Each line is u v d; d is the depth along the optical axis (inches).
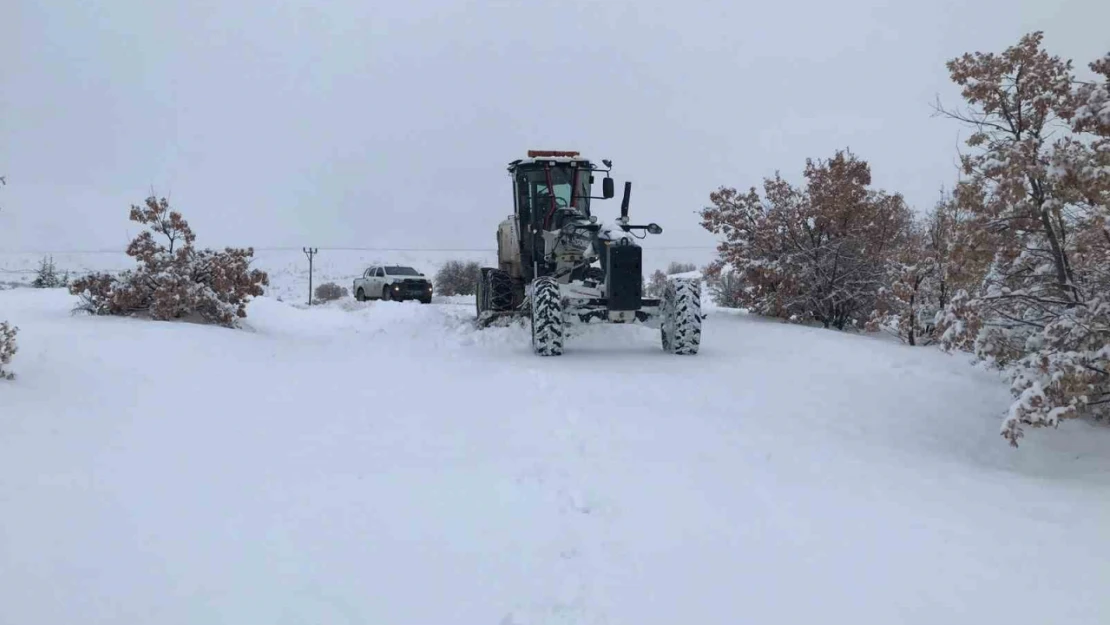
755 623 115.6
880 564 136.9
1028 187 233.3
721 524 155.8
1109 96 223.9
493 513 160.1
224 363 331.6
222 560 133.6
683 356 381.4
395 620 115.8
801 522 157.3
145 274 449.4
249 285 504.1
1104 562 138.6
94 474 174.2
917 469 203.2
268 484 175.6
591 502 167.5
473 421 241.0
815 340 431.8
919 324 465.7
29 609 114.0
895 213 545.6
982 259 252.1
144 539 140.7
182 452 197.6
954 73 261.3
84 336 347.9
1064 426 249.4
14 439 194.1
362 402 271.4
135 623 112.1
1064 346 233.3
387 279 1004.6
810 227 561.9
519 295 485.4
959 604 121.4
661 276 967.0
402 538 146.3
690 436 223.0
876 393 294.0
